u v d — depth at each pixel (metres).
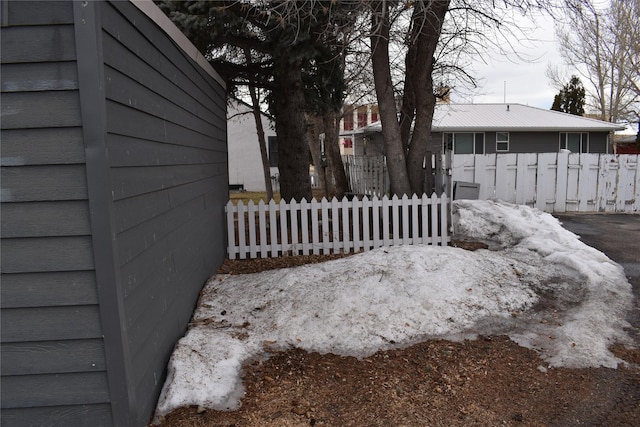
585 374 3.67
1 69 2.39
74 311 2.54
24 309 2.54
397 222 7.10
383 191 13.06
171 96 3.85
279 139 9.05
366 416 3.14
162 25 3.48
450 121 20.80
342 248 7.14
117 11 2.66
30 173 2.45
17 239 2.49
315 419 3.10
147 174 3.17
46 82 2.40
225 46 8.98
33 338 2.56
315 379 3.60
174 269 3.89
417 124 7.90
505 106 23.72
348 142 40.16
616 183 11.04
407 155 8.12
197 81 5.03
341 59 9.13
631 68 24.78
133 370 2.74
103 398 2.62
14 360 2.57
